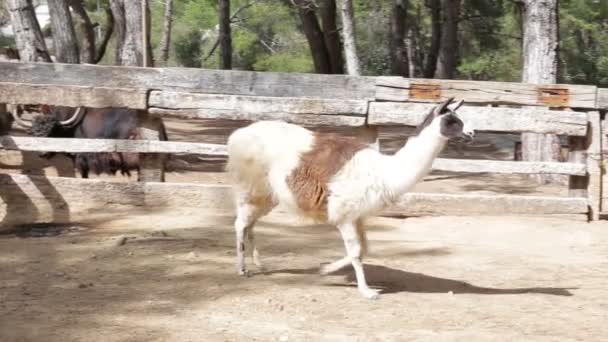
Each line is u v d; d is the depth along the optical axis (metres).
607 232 9.99
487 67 37.94
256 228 9.62
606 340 6.03
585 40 35.47
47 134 11.12
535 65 13.09
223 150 10.31
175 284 7.21
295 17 43.06
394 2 32.47
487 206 10.55
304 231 9.61
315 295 6.97
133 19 18.53
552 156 13.15
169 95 10.32
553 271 8.12
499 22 38.06
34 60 15.02
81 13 25.52
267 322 6.25
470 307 6.78
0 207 10.27
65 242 8.73
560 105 10.49
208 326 6.11
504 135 20.30
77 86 10.33
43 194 10.32
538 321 6.45
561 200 10.55
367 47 41.53
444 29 30.64
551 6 13.02
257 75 10.41
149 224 9.63
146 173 10.52
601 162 10.53
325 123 10.32
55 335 5.84
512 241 9.48
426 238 9.51
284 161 6.89
